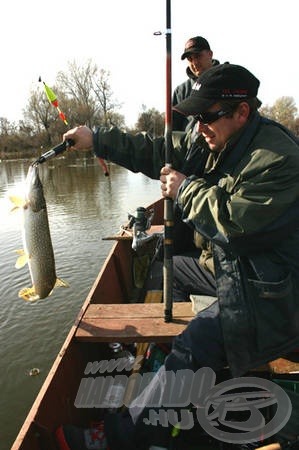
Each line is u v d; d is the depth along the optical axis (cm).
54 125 3519
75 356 249
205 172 213
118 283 418
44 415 199
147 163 289
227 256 191
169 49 234
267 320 184
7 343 539
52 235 940
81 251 823
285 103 4700
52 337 550
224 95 192
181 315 254
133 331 239
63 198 1443
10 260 791
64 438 200
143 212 412
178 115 430
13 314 603
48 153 266
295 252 187
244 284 186
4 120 4188
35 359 509
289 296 182
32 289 263
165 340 234
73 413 237
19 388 463
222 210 183
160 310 264
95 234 941
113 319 255
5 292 665
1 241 912
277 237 181
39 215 253
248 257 187
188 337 197
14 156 3891
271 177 178
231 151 200
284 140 185
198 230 193
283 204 175
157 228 468
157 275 465
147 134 295
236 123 197
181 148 286
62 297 645
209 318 196
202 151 252
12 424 413
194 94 201
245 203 177
